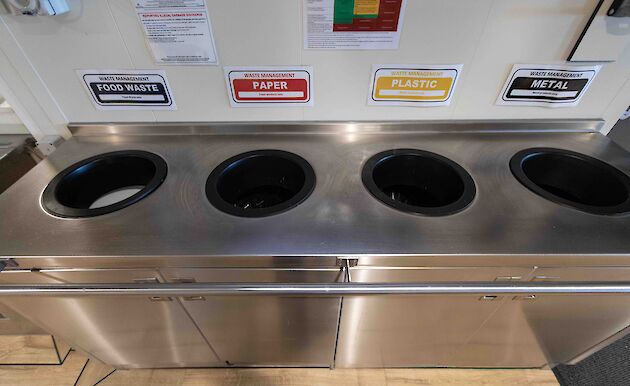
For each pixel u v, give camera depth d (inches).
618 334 37.4
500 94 37.4
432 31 32.5
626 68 34.8
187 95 37.1
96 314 34.4
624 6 29.3
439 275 28.0
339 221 28.3
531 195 31.2
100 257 25.3
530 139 39.7
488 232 27.3
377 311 33.8
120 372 49.9
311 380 49.1
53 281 27.9
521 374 49.3
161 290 23.9
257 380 49.1
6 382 48.6
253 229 27.5
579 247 26.0
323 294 23.7
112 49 33.2
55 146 39.8
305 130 40.3
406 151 37.2
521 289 23.6
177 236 26.9
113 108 38.1
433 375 49.4
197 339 40.1
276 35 32.7
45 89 36.0
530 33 32.5
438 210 29.2
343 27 32.1
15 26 31.2
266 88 36.6
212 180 32.8
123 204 29.6
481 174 34.0
